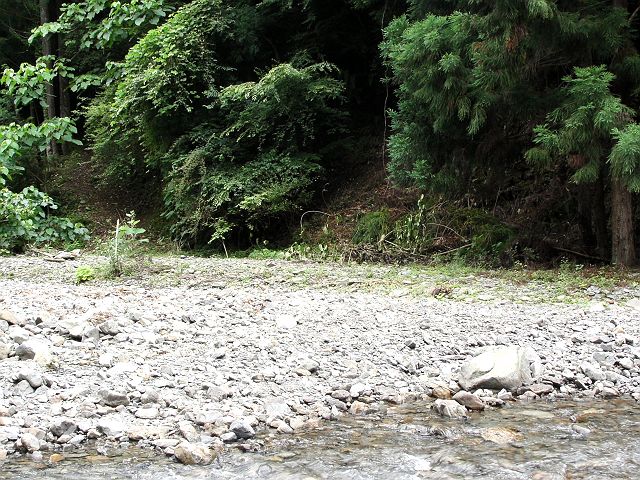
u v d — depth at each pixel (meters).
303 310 6.36
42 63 15.08
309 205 13.85
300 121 13.23
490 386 4.58
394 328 5.84
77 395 4.05
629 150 6.96
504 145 9.72
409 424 3.92
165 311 6.02
